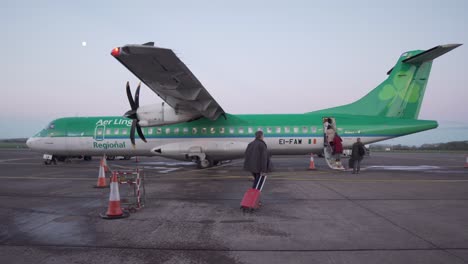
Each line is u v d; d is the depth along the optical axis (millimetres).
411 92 15531
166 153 16156
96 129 17047
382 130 15273
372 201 7500
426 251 4148
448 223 5512
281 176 12742
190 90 12336
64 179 12031
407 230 5109
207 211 6516
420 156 31797
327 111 16844
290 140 15859
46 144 17422
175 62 9594
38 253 4133
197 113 14766
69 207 6949
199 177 12578
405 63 15469
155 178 12242
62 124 17609
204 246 4391
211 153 16188
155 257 3988
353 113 16375
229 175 13289
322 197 8039
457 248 4262
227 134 16047
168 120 14938
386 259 3871
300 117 16328
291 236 4820
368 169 15938
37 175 13469
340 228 5242
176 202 7469
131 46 8469
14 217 6051
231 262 3807
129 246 4402
